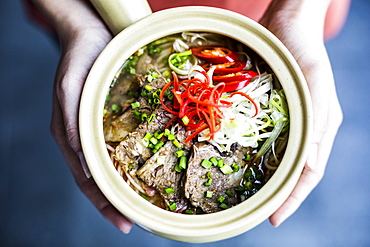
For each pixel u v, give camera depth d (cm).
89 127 40
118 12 44
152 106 43
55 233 80
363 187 79
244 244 78
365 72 83
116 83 43
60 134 52
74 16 51
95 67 41
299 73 39
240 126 40
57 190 82
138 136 42
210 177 41
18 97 85
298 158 38
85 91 40
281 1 52
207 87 40
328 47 84
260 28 41
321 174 51
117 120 43
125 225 50
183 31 43
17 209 81
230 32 42
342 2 64
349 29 83
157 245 78
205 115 39
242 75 41
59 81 47
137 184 42
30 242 80
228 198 40
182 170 41
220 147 41
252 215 37
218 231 36
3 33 85
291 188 37
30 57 86
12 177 82
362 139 80
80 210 81
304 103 39
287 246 78
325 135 51
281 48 40
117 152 41
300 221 78
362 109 82
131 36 42
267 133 41
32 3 60
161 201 41
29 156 83
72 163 52
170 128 42
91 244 79
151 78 44
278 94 41
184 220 37
